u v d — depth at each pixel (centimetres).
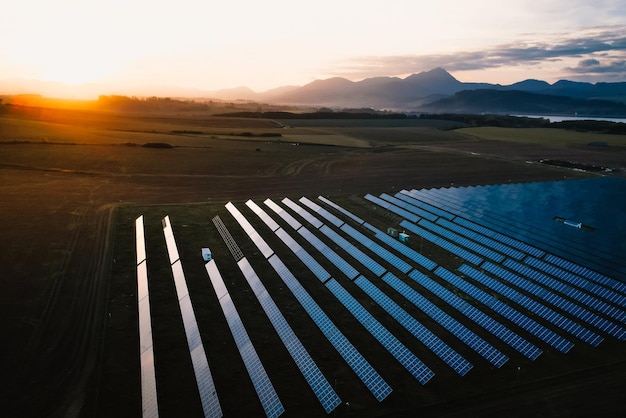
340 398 3012
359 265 5247
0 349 3372
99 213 6875
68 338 3569
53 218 6481
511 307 4291
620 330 3803
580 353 3591
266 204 7794
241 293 4472
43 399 2892
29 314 3878
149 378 3059
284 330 3747
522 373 3325
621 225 6094
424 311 4178
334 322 3994
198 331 3628
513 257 5472
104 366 3256
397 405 2966
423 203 7750
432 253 5694
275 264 5106
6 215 6475
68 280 4553
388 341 3631
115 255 5262
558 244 5575
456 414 2894
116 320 3872
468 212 7031
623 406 2984
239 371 3278
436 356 3516
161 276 4766
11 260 4938
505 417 2873
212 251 5550
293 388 3117
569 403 3008
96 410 2819
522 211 6819
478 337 3659
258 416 2838
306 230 6206
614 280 4556
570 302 4272
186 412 2847
